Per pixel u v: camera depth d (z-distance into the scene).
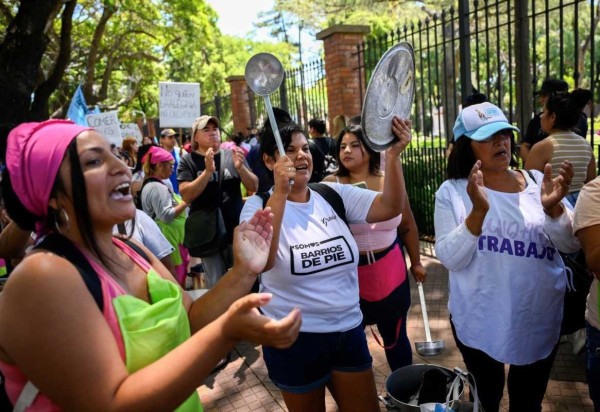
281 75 2.00
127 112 24.62
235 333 1.09
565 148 3.38
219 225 3.96
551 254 2.20
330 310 2.11
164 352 1.21
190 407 1.39
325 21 21.31
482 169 2.30
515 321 2.15
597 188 1.85
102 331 1.07
